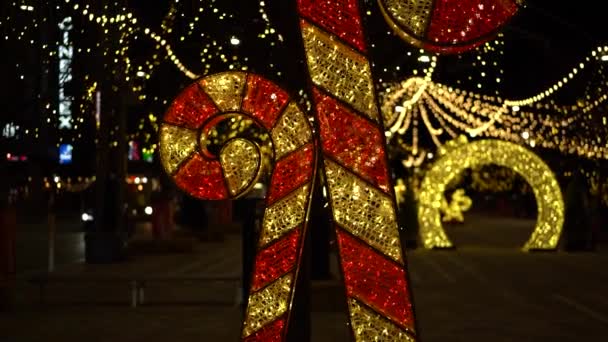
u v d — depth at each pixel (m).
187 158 8.03
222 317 14.20
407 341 7.29
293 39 9.95
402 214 27.62
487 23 7.32
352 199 7.39
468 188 61.50
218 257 26.42
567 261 23.77
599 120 31.52
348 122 7.42
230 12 15.55
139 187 50.03
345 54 7.44
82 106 18.27
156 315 14.47
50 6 15.70
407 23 7.36
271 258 7.88
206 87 7.93
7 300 14.99
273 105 7.87
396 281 7.32
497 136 36.50
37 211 60.50
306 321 9.20
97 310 15.05
